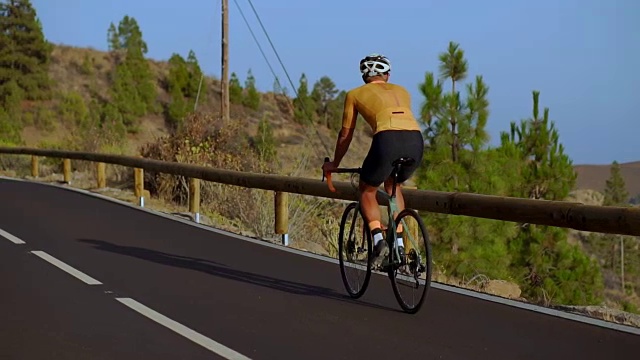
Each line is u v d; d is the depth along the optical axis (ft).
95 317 22.27
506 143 60.85
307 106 293.84
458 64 58.13
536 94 63.46
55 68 279.69
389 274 24.11
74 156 71.67
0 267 29.63
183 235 40.04
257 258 33.45
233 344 19.74
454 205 28.96
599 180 433.07
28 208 50.19
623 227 22.74
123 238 38.32
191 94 288.10
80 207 51.67
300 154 61.21
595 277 59.41
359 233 26.23
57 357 18.39
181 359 18.38
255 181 42.37
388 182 24.22
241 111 289.53
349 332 21.09
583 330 21.36
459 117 57.00
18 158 96.89
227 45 92.12
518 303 24.86
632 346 19.76
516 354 19.07
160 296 25.27
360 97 22.95
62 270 29.30
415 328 21.58
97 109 240.32
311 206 50.29
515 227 56.65
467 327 21.70
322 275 29.71
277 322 22.13
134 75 266.77
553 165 61.62
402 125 22.45
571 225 24.32
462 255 51.65
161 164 53.78
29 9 241.76
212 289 26.61
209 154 65.00
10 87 227.20
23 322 21.54
